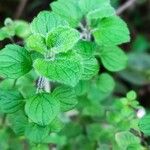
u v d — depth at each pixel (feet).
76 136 2.00
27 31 1.73
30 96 1.40
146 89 2.90
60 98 1.42
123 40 1.50
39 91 1.39
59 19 1.38
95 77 1.75
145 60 2.93
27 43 1.30
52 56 1.29
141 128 1.38
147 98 2.88
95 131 1.94
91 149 1.97
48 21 1.37
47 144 1.69
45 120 1.33
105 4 1.56
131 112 1.76
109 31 1.51
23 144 1.90
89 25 1.55
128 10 3.25
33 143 1.61
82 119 2.05
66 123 2.03
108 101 2.36
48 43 1.29
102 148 1.83
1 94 1.46
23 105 1.46
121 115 1.77
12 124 1.53
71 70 1.25
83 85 1.59
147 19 3.27
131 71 2.86
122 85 2.80
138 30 3.25
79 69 1.25
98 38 1.51
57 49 1.28
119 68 1.65
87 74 1.39
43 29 1.37
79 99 1.85
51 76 1.24
